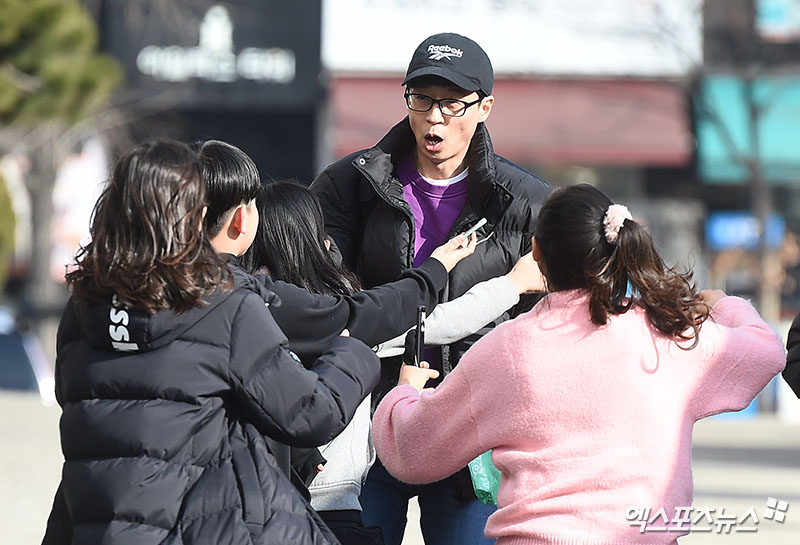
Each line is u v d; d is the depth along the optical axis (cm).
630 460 856
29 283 6069
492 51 5275
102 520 844
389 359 1115
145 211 851
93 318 858
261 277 988
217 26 5644
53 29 3341
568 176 5366
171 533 841
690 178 5478
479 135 1113
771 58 5238
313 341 986
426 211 1138
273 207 1077
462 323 1055
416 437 916
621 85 5231
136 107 5719
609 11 5175
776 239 5466
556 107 5178
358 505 1045
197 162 880
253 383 866
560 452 861
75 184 5959
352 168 1145
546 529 851
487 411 886
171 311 849
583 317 880
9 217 5572
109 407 855
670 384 873
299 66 5641
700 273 5444
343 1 5306
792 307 5453
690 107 5275
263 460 870
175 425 848
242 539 833
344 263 1155
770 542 1856
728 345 885
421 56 1105
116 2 5628
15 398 4100
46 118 3481
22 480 2353
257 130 5944
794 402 4525
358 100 5191
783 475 2689
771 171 5291
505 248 1113
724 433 3769
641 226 879
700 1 5119
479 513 1080
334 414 893
